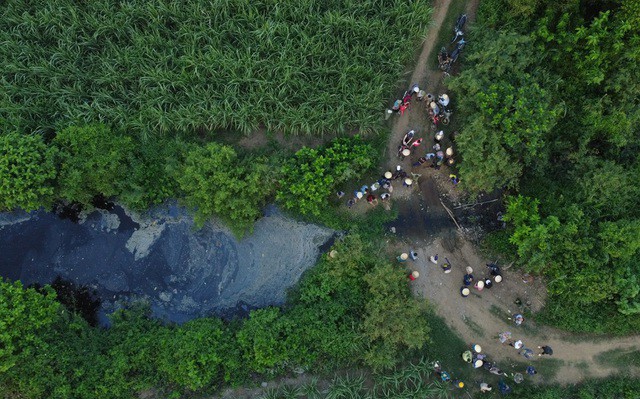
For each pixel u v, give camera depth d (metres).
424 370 24.91
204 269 25.94
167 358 23.81
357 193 25.94
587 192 24.19
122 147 24.62
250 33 25.25
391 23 25.83
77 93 24.88
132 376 24.12
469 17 26.81
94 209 26.16
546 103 23.39
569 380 25.58
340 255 24.67
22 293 22.69
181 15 25.06
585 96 24.83
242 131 26.14
